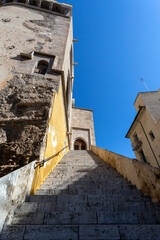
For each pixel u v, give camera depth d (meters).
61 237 1.29
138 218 1.72
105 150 6.37
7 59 5.62
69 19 10.68
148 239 1.35
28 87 4.69
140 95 13.08
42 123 3.62
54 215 1.63
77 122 17.52
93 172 4.09
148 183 2.53
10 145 3.11
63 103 7.18
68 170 4.28
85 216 1.64
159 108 11.39
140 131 12.76
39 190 2.49
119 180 3.49
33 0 11.04
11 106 4.04
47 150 3.66
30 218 1.58
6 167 2.72
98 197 2.19
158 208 1.94
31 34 7.54
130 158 3.51
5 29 7.11
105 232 1.36
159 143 10.05
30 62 5.85
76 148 15.84
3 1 10.41
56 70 5.75
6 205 1.57
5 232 1.33
